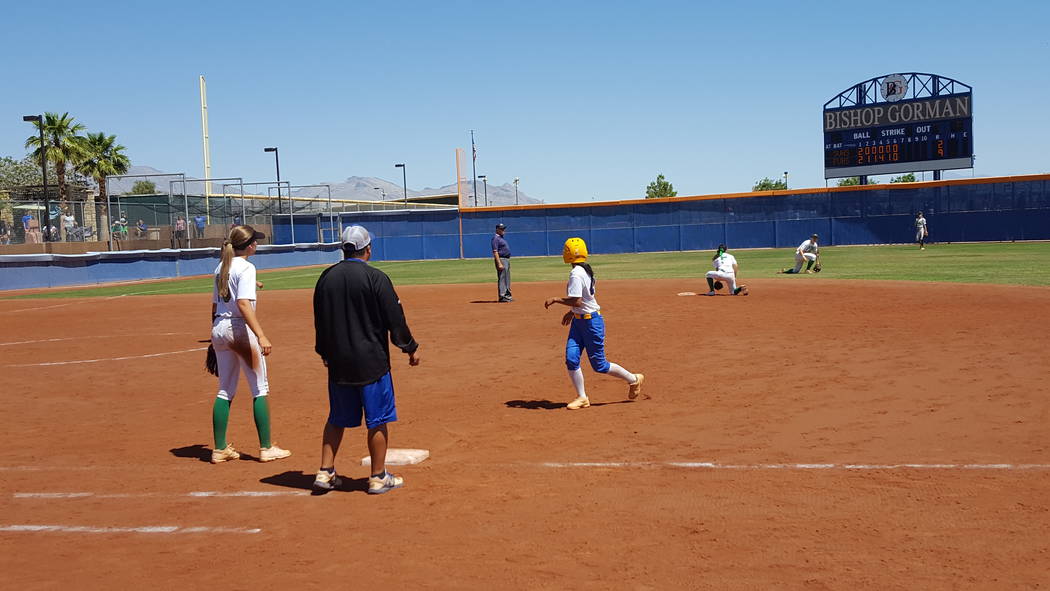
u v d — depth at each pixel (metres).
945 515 4.96
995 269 26.56
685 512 5.20
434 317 18.06
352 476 6.44
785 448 6.72
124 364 12.94
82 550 4.91
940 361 10.45
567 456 6.75
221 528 5.25
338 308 5.78
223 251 6.96
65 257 36.25
